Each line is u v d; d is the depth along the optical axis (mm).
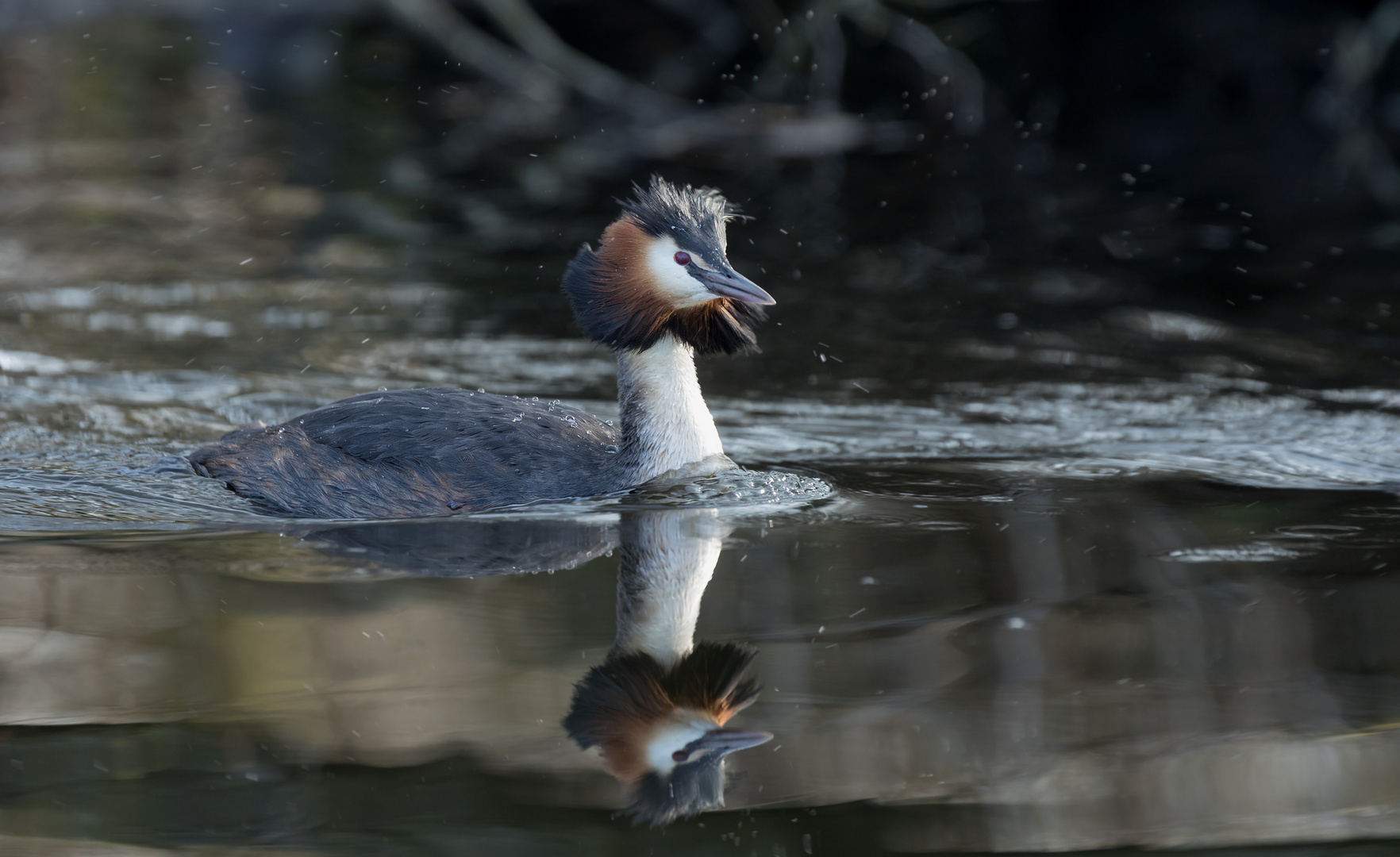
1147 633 8266
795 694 7508
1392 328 17297
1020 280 20172
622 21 37812
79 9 41594
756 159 29531
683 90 35406
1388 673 7629
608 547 9961
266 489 11039
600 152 30188
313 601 8844
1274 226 23281
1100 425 13742
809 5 33656
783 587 9102
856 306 18828
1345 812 6254
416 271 20656
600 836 6117
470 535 10242
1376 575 9133
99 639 8211
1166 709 7285
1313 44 33062
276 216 24141
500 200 25688
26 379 14883
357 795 6469
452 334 17312
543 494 11156
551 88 34844
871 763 6766
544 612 8641
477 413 11625
